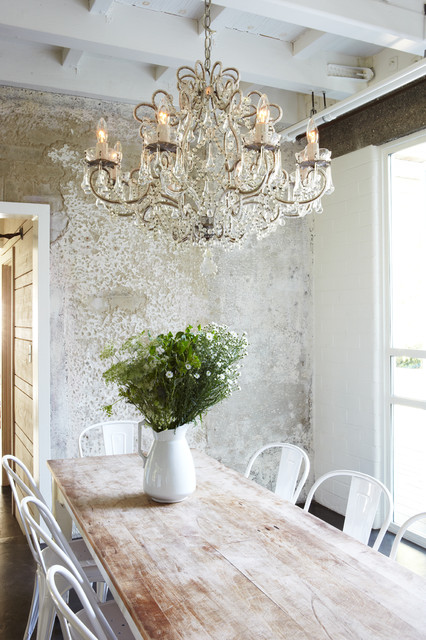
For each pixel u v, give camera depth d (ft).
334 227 13.70
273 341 14.05
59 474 8.68
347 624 4.52
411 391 11.87
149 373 6.84
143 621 4.53
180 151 6.28
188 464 7.32
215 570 5.45
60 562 6.59
